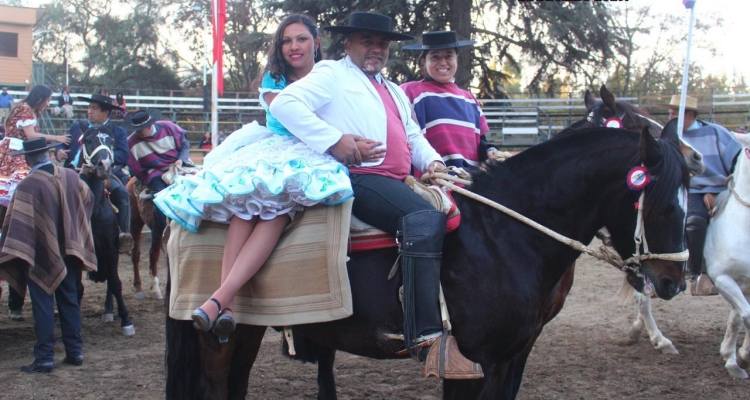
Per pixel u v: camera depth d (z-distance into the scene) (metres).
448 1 20.30
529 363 5.89
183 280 3.40
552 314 4.26
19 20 29.03
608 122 5.00
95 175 6.71
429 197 3.29
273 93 3.59
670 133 3.41
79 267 5.78
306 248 3.26
